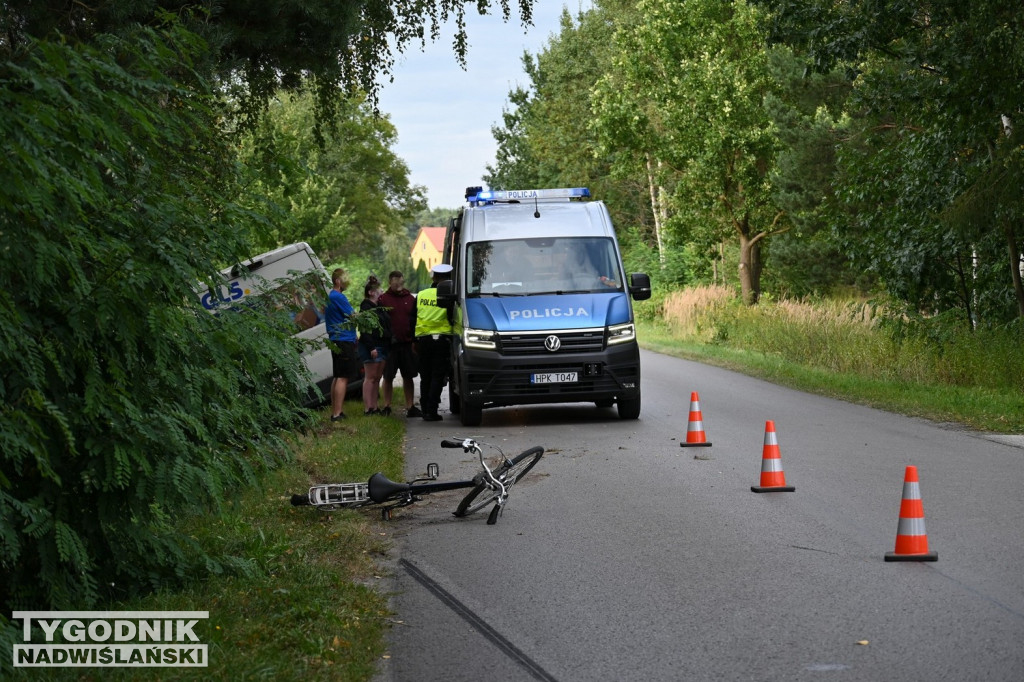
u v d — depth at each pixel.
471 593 6.82
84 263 6.10
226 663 5.16
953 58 16.59
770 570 7.12
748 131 35.59
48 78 5.44
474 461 12.10
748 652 5.50
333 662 5.34
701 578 6.98
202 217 6.77
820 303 28.59
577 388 15.01
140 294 6.14
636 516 8.98
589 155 58.09
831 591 6.57
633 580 7.00
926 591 6.50
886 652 5.42
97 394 5.97
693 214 37.94
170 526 6.96
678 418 15.45
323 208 51.25
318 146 16.41
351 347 14.88
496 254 15.91
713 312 33.53
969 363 17.77
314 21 13.34
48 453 5.79
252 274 7.64
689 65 36.91
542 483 10.67
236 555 7.42
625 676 5.23
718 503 9.38
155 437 6.16
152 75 6.50
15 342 5.60
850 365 20.95
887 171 20.00
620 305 15.38
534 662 5.48
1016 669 5.11
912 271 19.27
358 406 16.86
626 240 56.31
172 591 6.53
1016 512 8.62
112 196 6.28
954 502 9.10
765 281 40.81
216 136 8.12
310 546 7.91
